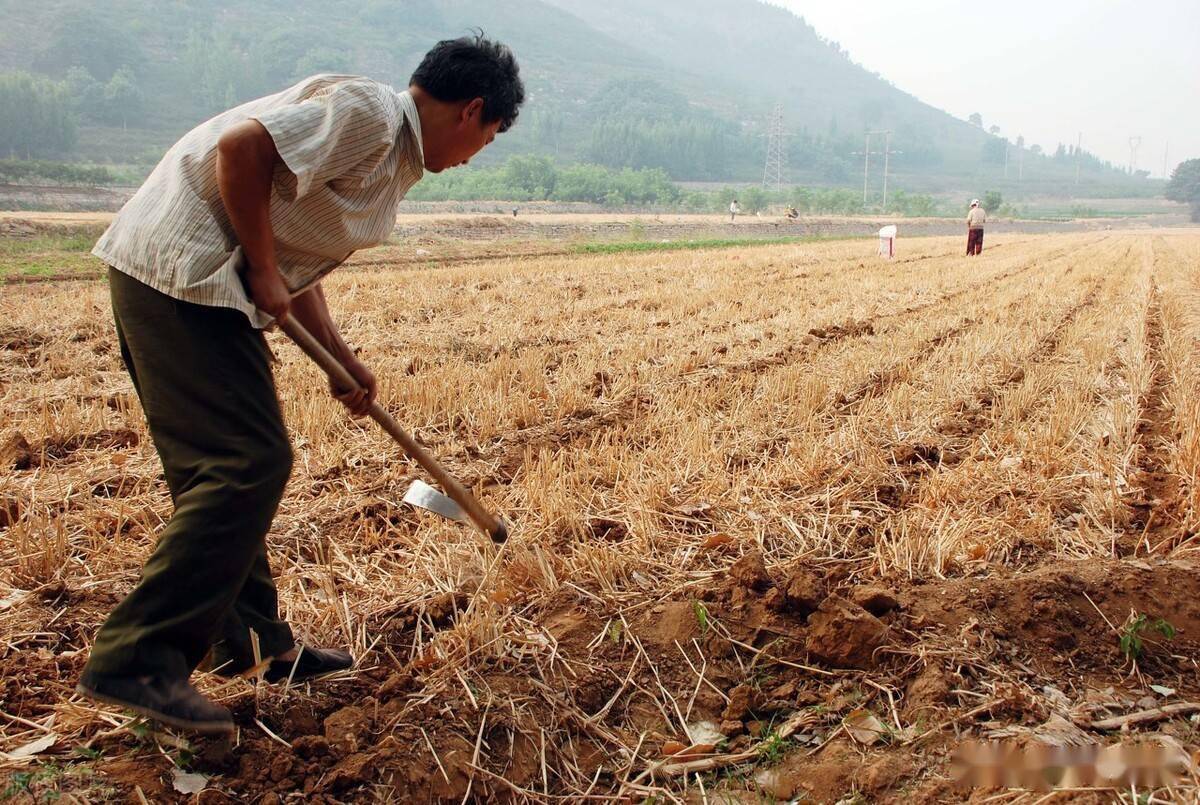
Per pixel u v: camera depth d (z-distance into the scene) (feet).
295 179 8.43
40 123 334.85
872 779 9.28
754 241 122.83
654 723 10.60
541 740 10.04
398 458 18.08
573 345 30.81
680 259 70.49
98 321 33.17
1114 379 26.45
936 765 9.50
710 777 9.80
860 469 17.48
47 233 82.43
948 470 17.47
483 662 10.83
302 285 9.50
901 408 21.94
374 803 8.96
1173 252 100.42
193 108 486.38
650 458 17.69
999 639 11.57
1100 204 572.51
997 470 17.42
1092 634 11.83
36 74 473.67
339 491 16.37
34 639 11.11
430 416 20.65
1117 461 17.95
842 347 30.68
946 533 14.05
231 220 8.39
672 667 11.39
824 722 10.43
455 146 9.61
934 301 44.01
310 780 9.09
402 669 10.89
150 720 9.24
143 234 8.56
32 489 15.74
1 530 14.46
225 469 8.47
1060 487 16.60
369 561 13.55
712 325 35.06
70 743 9.23
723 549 14.07
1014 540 14.28
